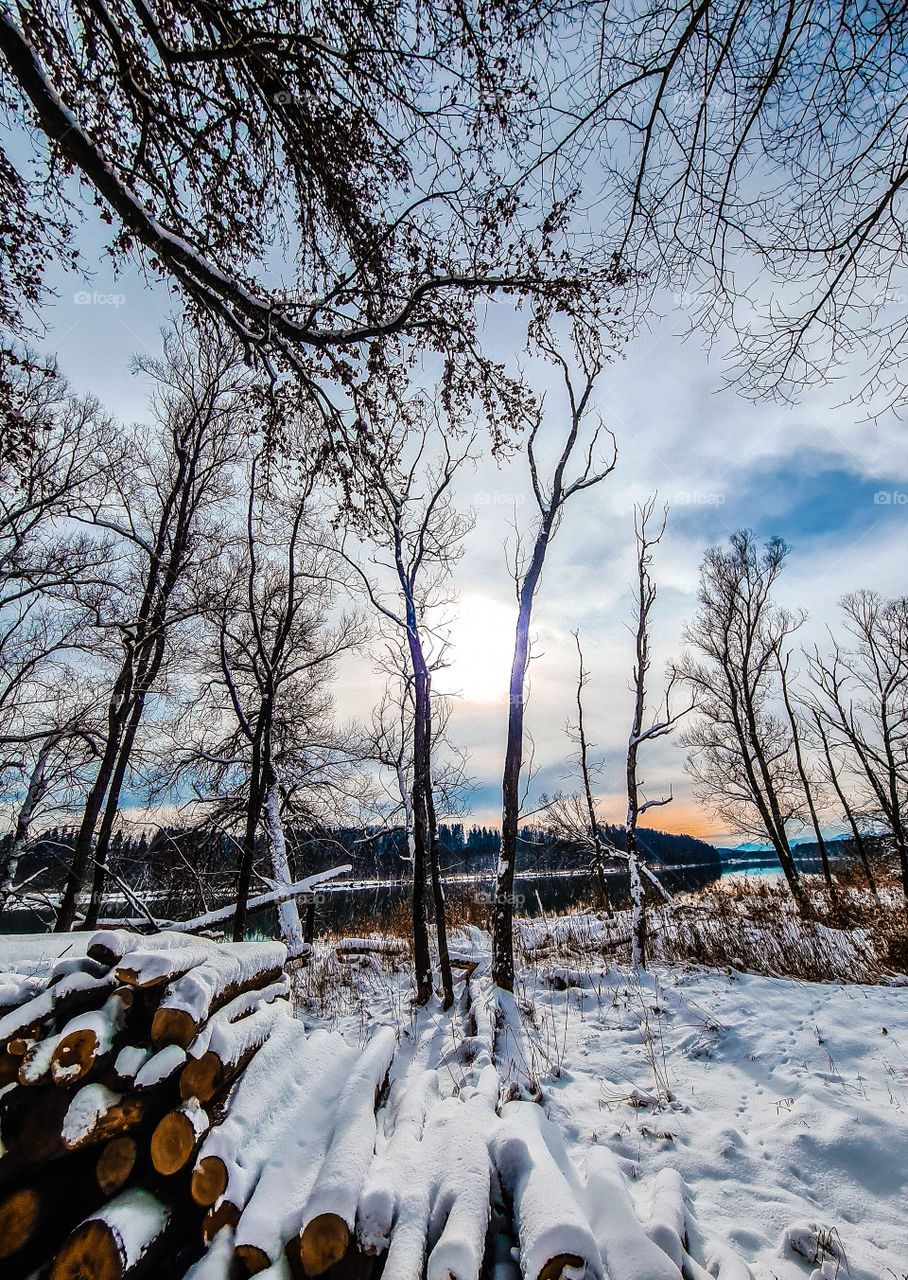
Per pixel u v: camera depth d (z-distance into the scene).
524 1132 2.75
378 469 5.99
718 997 7.10
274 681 7.81
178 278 4.04
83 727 9.70
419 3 3.58
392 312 5.19
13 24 2.80
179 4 3.67
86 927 7.09
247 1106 2.59
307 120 4.13
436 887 8.22
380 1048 3.57
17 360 5.79
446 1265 1.85
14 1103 2.01
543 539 9.41
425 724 8.81
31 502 9.84
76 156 3.18
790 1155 3.75
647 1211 3.05
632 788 9.73
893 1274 2.71
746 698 20.47
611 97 2.97
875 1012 6.13
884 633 19.70
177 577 11.68
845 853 24.89
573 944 10.95
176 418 12.97
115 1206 1.92
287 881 10.16
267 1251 2.00
